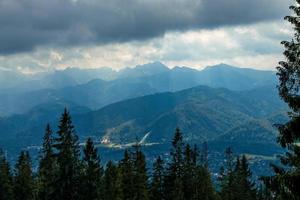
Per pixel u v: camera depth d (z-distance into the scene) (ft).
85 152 289.94
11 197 355.36
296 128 81.20
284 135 82.17
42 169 328.08
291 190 79.87
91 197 284.00
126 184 317.63
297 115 83.15
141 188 318.45
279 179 81.87
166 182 350.23
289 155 84.84
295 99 82.58
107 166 318.24
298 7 85.05
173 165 353.31
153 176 353.92
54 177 295.28
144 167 330.54
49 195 281.74
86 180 284.00
